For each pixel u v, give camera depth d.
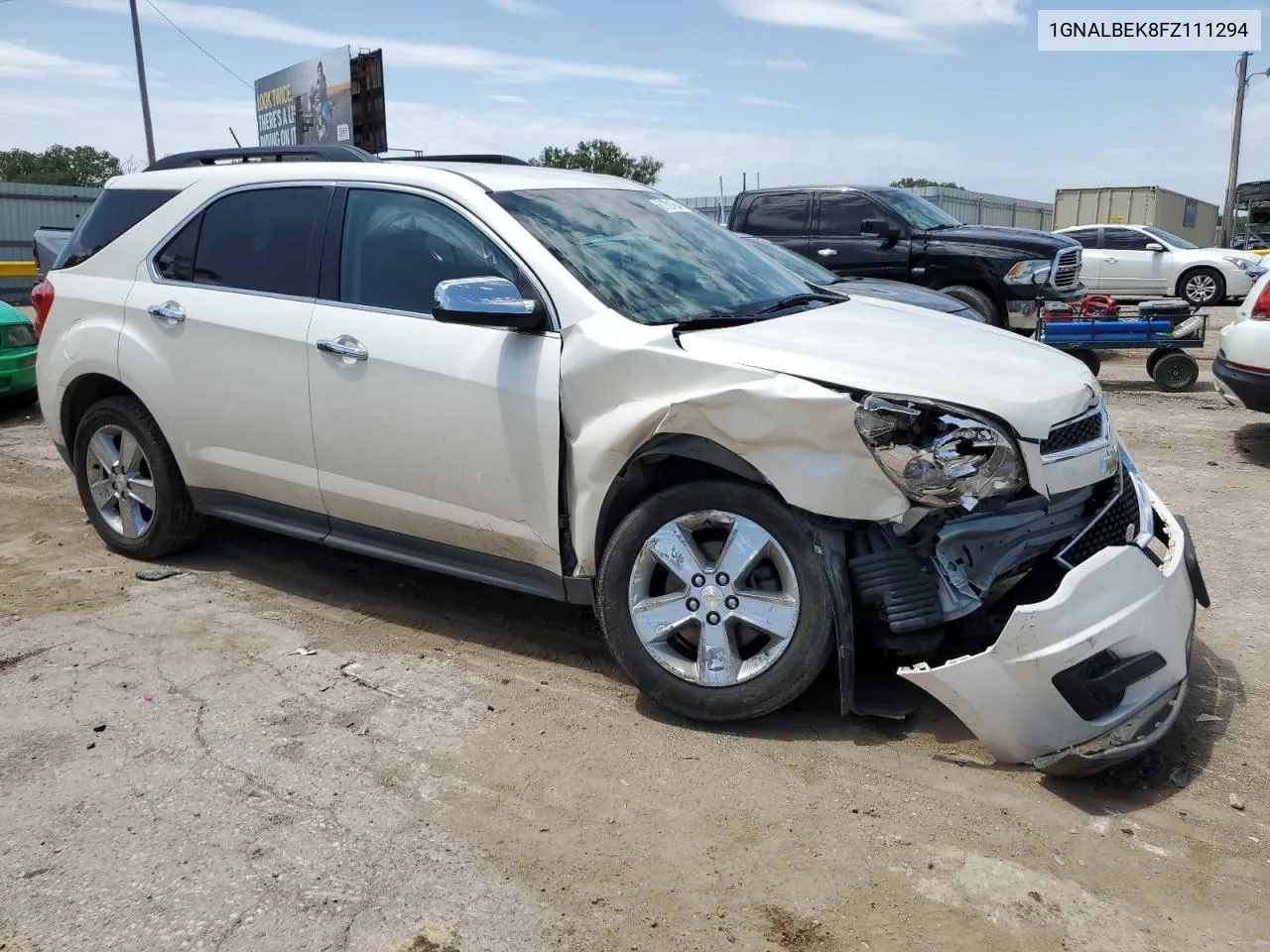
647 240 4.23
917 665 3.19
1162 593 3.20
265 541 5.62
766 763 3.35
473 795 3.18
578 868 2.83
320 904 2.68
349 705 3.76
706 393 3.37
